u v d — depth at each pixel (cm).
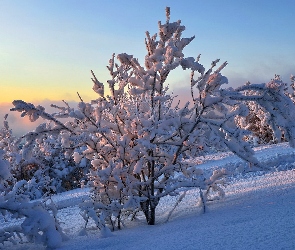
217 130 491
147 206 512
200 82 488
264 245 262
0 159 470
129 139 514
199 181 504
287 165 1024
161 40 526
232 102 486
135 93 517
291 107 491
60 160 1534
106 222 521
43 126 523
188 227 387
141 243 351
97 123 511
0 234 434
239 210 425
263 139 1969
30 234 426
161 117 552
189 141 520
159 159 557
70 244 421
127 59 535
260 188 577
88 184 545
